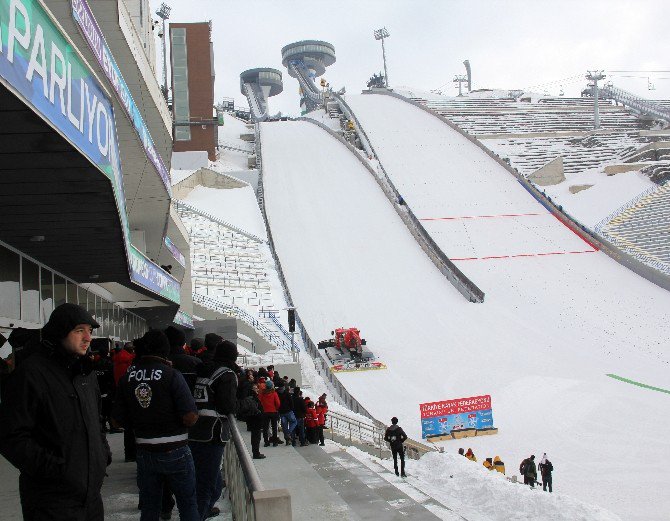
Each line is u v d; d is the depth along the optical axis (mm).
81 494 3688
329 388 37312
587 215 77938
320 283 57906
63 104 6223
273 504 3594
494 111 145750
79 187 8281
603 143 121375
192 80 85250
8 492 7602
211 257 61594
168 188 24609
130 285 16938
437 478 15031
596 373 36125
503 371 37250
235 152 134500
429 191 82438
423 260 63250
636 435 25797
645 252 62750
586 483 20609
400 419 30391
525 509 11820
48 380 3609
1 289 10781
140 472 5203
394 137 106250
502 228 70312
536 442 25828
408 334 46062
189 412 5141
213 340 8008
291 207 79312
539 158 114250
